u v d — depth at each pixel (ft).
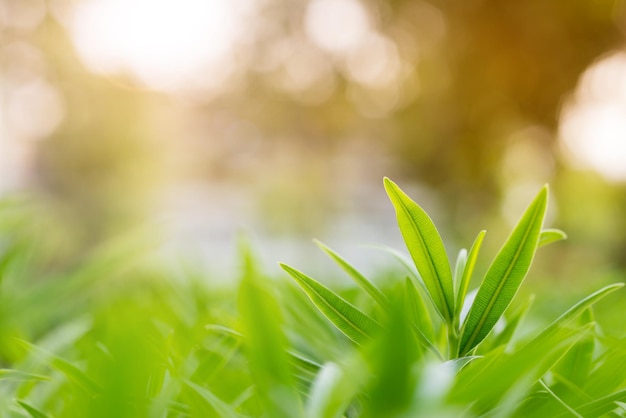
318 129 27.94
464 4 18.33
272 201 23.31
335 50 24.64
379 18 21.27
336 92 25.45
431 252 1.55
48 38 18.37
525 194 18.67
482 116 19.02
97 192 18.42
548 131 17.98
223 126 30.09
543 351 1.18
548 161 18.34
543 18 17.07
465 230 16.70
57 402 1.93
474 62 18.56
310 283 1.44
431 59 19.77
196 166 28.60
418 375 0.99
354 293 3.63
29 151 18.75
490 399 1.30
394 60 22.29
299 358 1.56
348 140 28.02
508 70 17.98
